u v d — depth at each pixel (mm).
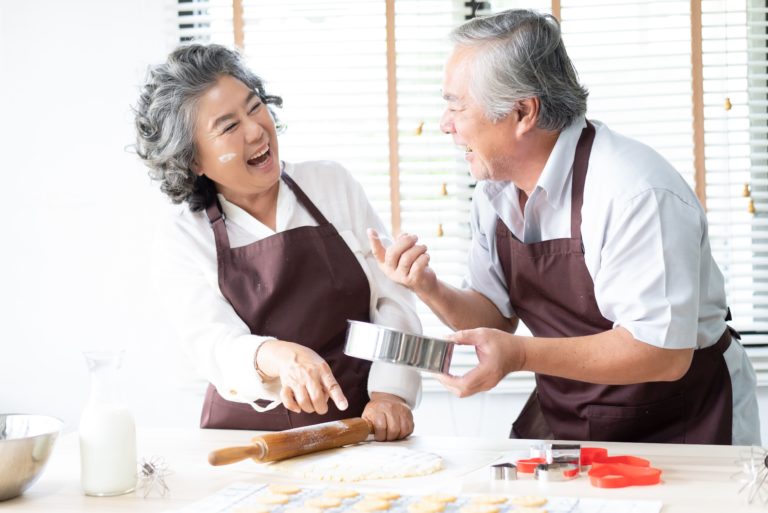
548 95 1726
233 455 1573
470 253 2119
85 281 3240
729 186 3137
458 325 2029
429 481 1514
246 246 1962
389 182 3199
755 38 3088
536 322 2004
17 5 3219
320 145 3215
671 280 1647
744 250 3113
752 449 1449
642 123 3111
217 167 1888
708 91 3104
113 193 3219
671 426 1913
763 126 3141
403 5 3186
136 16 3195
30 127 3238
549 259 1879
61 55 3217
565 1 3123
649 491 1403
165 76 1901
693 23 3061
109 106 3209
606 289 1723
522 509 1312
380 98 3207
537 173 1840
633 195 1669
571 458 1533
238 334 1882
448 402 3193
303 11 3203
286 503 1391
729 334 1980
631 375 1654
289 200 2008
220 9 3230
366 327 1539
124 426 1521
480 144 1789
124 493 1520
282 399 1738
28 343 3279
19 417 1625
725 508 1313
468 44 1756
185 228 1993
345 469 1567
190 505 1417
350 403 1962
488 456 1652
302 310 1946
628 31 3096
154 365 3227
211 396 2051
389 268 1837
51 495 1522
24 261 3260
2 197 3260
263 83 2025
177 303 1939
